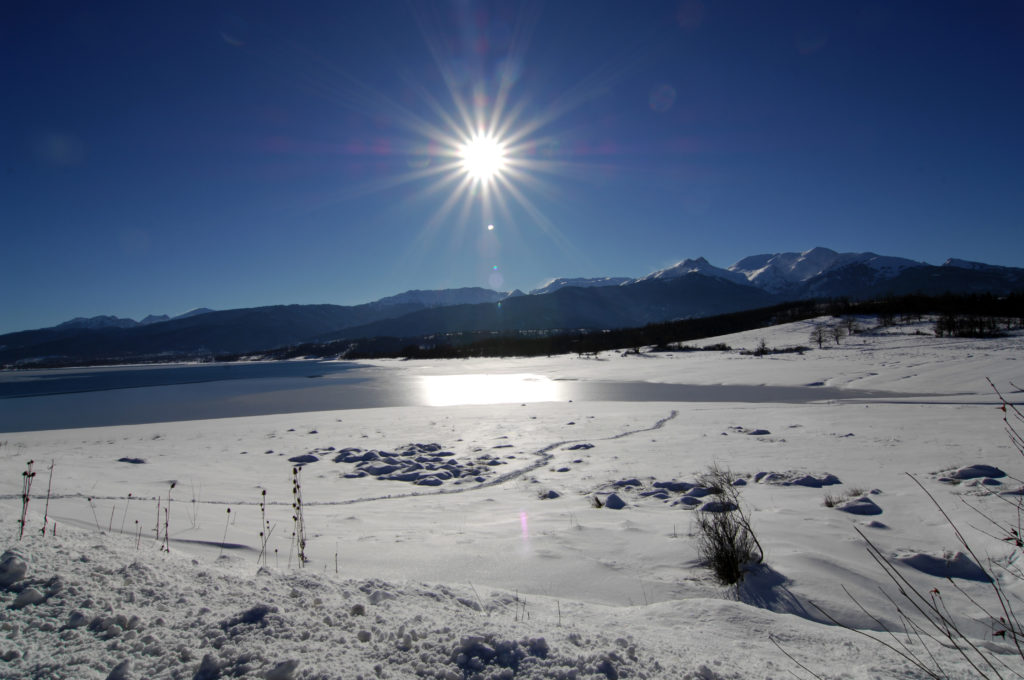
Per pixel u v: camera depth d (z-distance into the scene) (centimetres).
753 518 617
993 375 2975
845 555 478
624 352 8181
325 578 318
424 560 478
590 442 1517
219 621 239
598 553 501
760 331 8494
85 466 1138
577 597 393
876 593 392
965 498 639
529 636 236
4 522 411
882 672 241
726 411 2128
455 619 261
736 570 425
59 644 218
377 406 3228
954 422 1459
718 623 315
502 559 482
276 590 288
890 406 2045
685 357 6588
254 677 192
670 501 776
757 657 258
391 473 1191
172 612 249
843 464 979
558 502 829
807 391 3241
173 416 3081
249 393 4694
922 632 325
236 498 898
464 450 1481
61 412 3512
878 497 695
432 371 7456
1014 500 606
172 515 663
